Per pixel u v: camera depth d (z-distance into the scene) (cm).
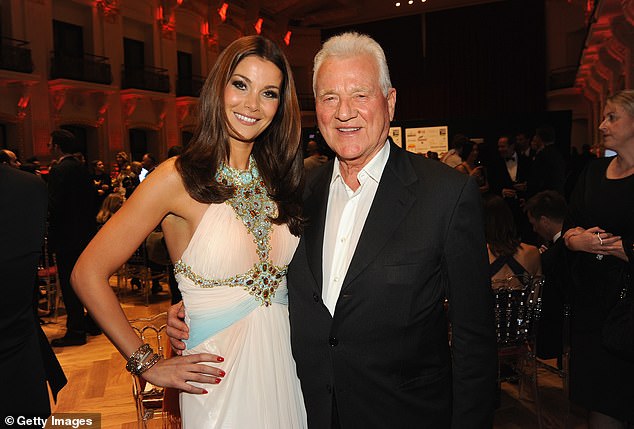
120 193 684
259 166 157
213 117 146
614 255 202
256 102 146
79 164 474
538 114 814
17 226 128
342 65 140
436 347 140
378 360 134
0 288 125
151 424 312
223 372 142
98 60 1388
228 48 147
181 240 149
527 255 296
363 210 145
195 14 1706
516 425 305
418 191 137
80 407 348
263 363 147
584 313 220
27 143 1231
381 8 2009
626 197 209
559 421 309
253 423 145
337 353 137
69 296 473
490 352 136
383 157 146
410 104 2012
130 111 1473
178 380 136
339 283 142
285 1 1958
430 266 133
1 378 126
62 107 1310
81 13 1366
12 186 128
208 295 145
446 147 874
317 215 153
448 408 141
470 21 1905
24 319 131
